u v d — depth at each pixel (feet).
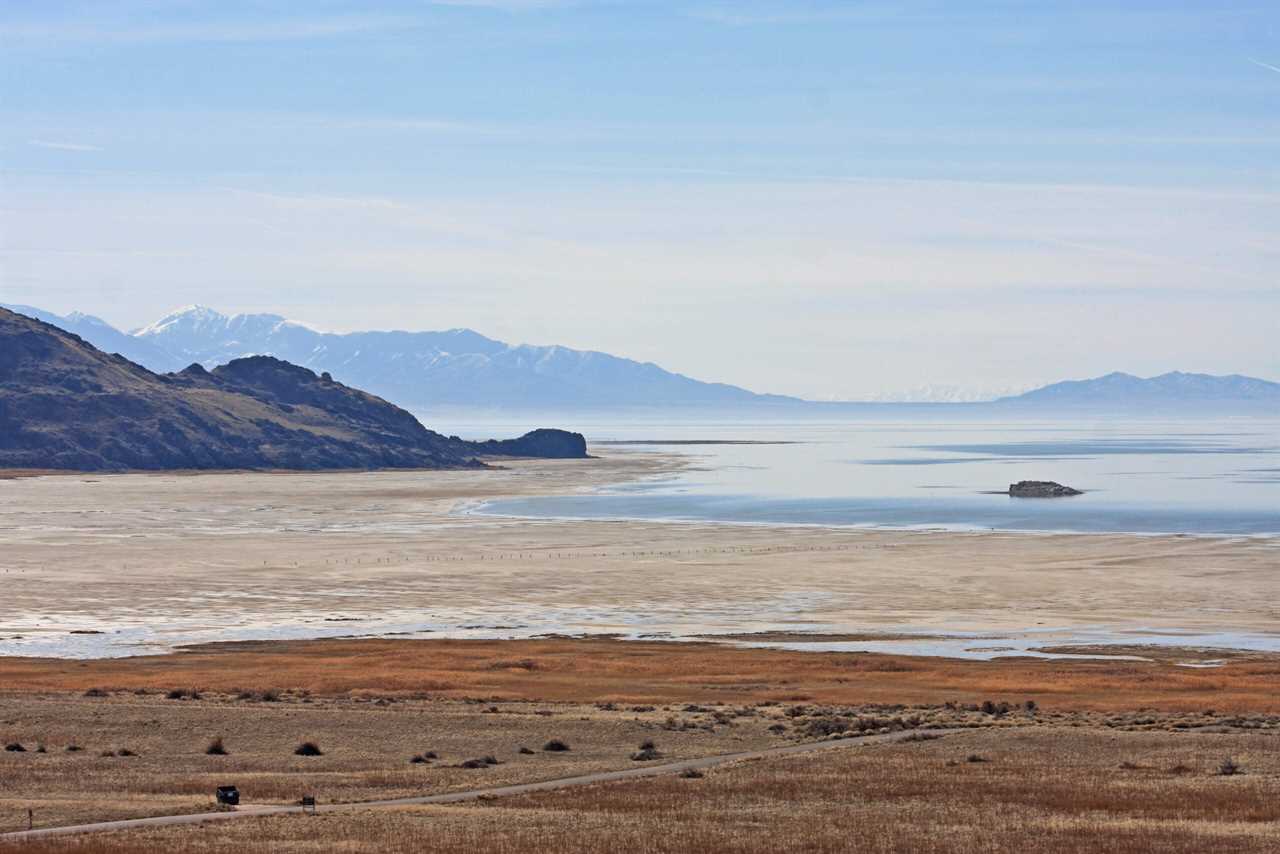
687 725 281.54
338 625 470.39
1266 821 194.08
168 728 278.87
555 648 419.33
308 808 200.64
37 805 201.67
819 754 249.55
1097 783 221.87
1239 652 409.90
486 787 219.41
